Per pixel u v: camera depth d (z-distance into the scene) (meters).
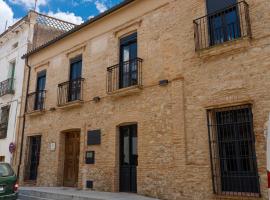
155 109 10.76
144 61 11.58
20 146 17.27
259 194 7.79
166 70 10.73
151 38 11.56
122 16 13.03
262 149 7.95
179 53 10.45
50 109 15.66
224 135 8.94
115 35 13.20
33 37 19.34
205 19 9.95
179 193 9.41
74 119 14.09
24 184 16.17
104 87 13.04
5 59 21.36
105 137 12.41
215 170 8.82
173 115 10.10
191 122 9.59
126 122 11.69
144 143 10.83
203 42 9.84
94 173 12.45
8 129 18.73
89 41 14.46
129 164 11.59
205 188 8.83
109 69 12.77
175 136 9.88
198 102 9.55
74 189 12.88
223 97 8.96
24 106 17.88
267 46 8.37
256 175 8.00
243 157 8.41
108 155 12.07
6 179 10.21
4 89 19.77
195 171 9.16
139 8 12.33
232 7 9.39
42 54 17.50
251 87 8.45
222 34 9.57
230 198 8.20
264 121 8.03
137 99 11.49
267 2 8.60
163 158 10.11
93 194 10.80
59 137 14.74
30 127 16.92
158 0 11.65
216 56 9.38
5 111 19.78
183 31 10.53
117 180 11.68
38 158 16.17
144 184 10.46
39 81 17.53
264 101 8.13
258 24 8.65
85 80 14.06
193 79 9.84
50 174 14.71
